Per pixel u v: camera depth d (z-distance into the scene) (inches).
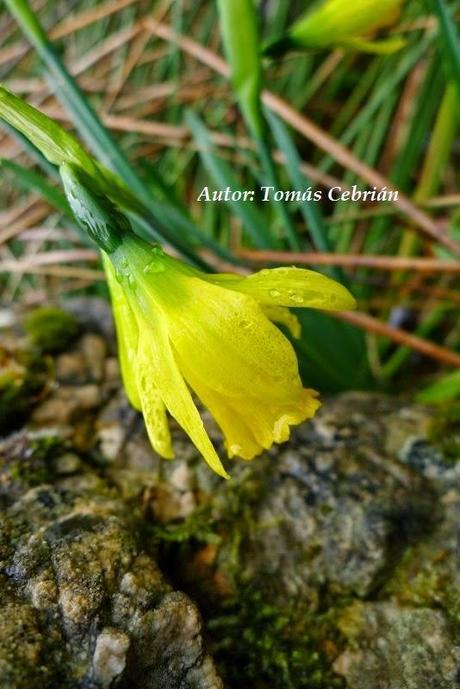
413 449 7.4
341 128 13.7
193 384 5.3
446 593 6.5
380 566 6.7
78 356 8.4
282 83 13.7
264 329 5.2
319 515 7.0
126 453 7.5
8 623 5.6
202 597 6.6
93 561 6.0
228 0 6.6
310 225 8.7
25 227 12.0
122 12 14.9
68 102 7.9
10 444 7.2
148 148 13.3
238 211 9.4
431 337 12.0
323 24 7.0
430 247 11.1
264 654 6.2
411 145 10.7
